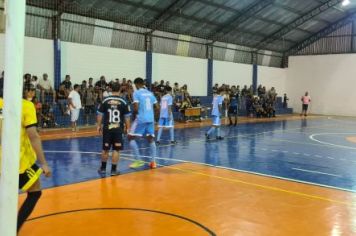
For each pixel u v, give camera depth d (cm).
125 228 475
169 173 807
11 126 250
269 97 2702
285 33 2834
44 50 1683
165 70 2262
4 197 252
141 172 811
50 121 1612
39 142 395
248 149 1180
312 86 3177
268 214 543
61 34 1759
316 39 3117
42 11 1677
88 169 827
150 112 848
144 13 2014
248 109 2625
